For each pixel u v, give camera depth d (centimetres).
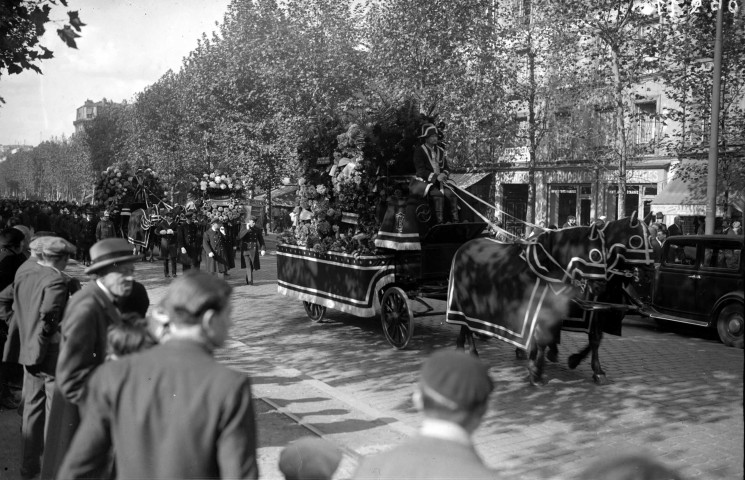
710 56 2078
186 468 242
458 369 204
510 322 820
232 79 3528
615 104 2441
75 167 8831
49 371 488
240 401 251
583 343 1111
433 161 1021
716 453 587
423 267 1018
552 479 530
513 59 2808
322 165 1204
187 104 4516
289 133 3111
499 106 2777
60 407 421
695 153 2219
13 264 618
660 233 1584
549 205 3053
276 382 820
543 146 3072
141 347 322
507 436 636
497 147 3073
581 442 618
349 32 3247
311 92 3139
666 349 1058
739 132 2125
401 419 685
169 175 4856
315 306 1255
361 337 1119
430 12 2567
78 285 544
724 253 1123
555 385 825
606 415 700
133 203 2836
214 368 256
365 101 1273
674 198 2331
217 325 271
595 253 759
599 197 2823
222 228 1861
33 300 488
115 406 253
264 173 3578
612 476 251
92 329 382
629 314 1405
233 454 244
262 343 1073
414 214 998
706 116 2133
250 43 3591
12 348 537
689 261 1177
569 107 2755
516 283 815
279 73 3209
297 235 1216
